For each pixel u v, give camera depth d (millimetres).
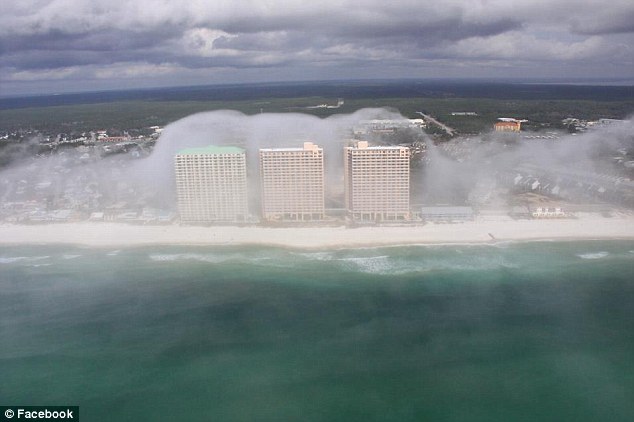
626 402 156500
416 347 184750
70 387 167375
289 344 188125
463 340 188375
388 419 151000
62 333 199250
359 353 181875
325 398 160000
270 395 161625
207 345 188750
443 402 157375
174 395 162375
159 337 195125
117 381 170125
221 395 162375
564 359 176750
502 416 151250
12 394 164250
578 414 151625
